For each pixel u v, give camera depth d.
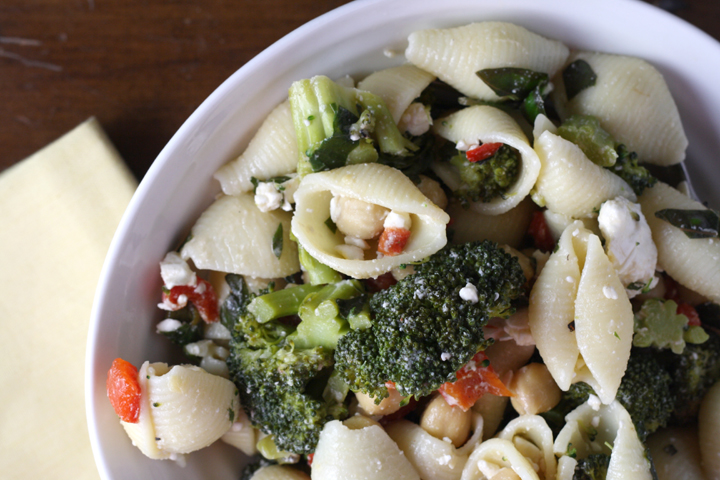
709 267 0.22
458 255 0.22
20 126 0.26
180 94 0.26
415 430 0.23
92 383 0.21
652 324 0.23
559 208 0.22
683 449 0.24
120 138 0.26
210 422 0.22
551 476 0.22
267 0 0.26
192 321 0.23
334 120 0.21
